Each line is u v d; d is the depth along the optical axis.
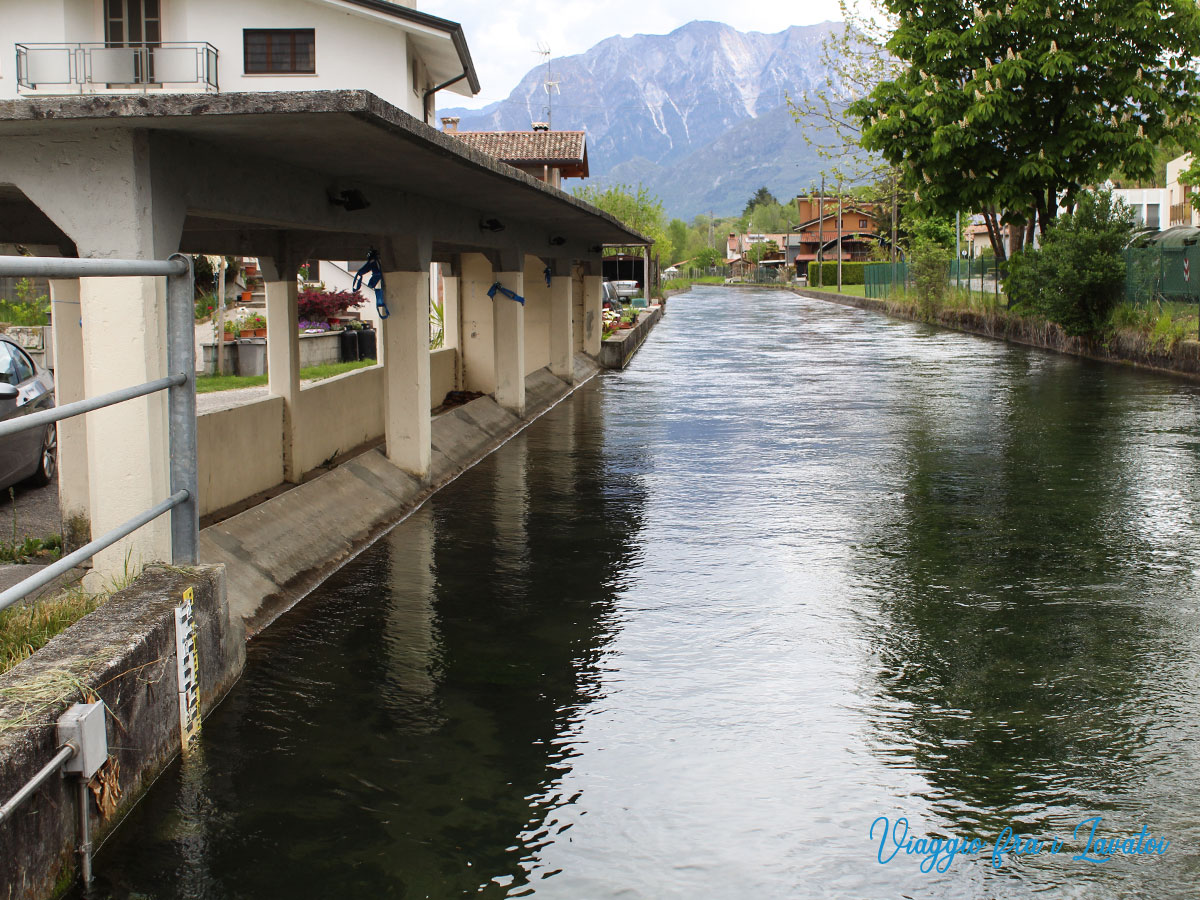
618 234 18.97
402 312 9.92
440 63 32.03
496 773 4.42
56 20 28.39
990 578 7.22
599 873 3.69
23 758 3.23
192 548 5.27
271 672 5.56
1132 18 24.50
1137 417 14.87
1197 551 7.86
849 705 5.11
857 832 3.96
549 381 18.59
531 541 8.34
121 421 5.42
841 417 15.45
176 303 5.07
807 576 7.30
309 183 7.41
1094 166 25.53
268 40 29.00
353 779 4.36
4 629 4.74
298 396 9.94
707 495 10.05
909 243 61.75
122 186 5.25
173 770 4.43
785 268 117.38
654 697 5.22
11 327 15.94
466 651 5.88
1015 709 5.06
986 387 19.06
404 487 9.76
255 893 3.56
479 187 9.05
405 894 3.55
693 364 25.16
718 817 4.07
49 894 3.43
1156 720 4.93
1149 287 23.36
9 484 9.02
